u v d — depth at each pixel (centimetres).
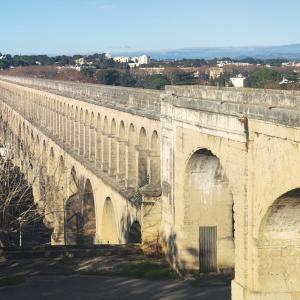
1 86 16675
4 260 3991
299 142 2300
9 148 7138
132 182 4934
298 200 2527
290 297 2714
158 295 3241
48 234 6950
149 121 4356
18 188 5334
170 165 3747
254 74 11344
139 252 4056
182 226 3572
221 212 3588
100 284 3459
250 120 2675
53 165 8581
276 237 2689
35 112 10925
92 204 6331
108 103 5550
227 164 2914
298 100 2466
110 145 5578
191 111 3325
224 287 3350
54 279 3569
